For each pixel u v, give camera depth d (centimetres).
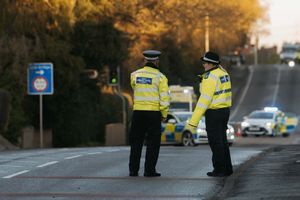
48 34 7462
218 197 2416
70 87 7788
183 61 14125
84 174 3050
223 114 2828
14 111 6919
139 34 11106
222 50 16125
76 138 8344
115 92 9900
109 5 8612
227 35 15088
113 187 2680
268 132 10000
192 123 2798
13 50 6806
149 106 2875
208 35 14412
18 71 6812
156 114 2884
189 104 10300
